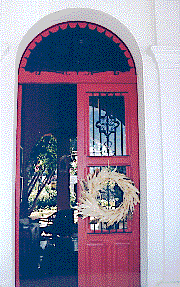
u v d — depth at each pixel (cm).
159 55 334
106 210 349
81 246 354
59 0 343
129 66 376
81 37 378
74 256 365
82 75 373
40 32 371
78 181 363
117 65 376
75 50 376
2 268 307
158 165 332
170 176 324
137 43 347
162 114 331
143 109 343
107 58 376
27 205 375
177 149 328
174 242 317
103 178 356
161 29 342
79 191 362
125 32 358
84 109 372
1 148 321
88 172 365
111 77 374
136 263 352
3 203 315
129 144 368
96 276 351
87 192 354
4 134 323
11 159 321
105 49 378
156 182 329
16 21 341
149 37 348
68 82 371
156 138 335
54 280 355
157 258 320
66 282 355
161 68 338
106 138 370
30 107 380
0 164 319
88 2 345
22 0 344
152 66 344
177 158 327
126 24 348
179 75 338
